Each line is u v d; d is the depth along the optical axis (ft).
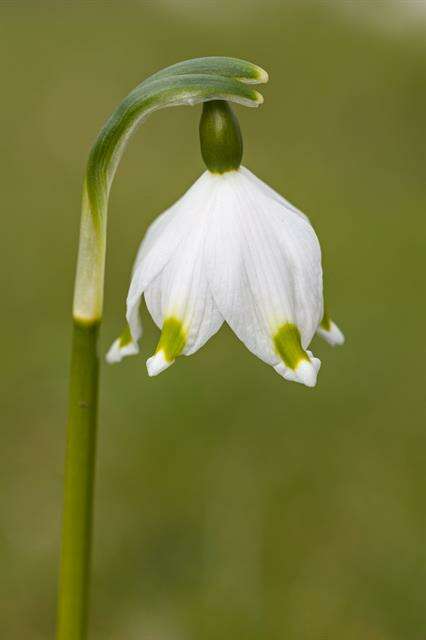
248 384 1.36
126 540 1.14
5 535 1.16
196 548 1.13
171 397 1.32
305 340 0.73
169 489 1.22
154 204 2.01
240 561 1.12
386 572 1.11
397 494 1.22
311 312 0.73
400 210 2.10
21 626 1.07
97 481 1.22
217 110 0.74
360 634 1.06
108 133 0.74
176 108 2.45
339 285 1.70
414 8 2.87
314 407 1.34
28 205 1.92
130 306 0.74
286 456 1.27
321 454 1.27
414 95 2.63
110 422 1.30
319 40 2.82
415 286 1.71
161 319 0.73
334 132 2.54
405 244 1.89
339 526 1.17
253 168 2.27
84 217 0.75
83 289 0.76
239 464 1.25
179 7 2.99
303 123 2.58
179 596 1.08
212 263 0.73
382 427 1.33
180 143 2.35
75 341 0.76
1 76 2.56
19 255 1.70
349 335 1.48
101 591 1.09
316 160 2.39
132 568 1.11
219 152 0.74
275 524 1.17
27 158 2.17
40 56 2.69
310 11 2.90
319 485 1.23
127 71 2.70
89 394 0.77
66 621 0.79
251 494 1.20
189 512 1.18
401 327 1.53
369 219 2.02
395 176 2.37
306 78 2.71
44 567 1.12
